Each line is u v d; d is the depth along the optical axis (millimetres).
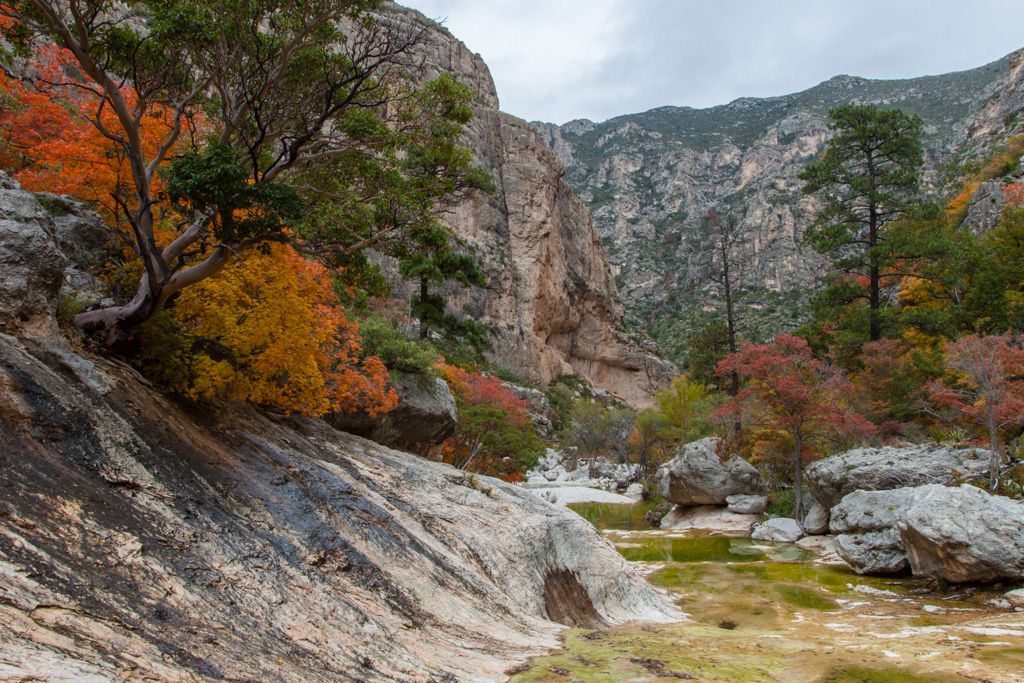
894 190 37906
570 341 95688
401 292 58750
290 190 7711
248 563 6203
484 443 28797
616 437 58031
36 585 4234
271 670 4723
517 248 82375
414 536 9031
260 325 8867
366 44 9227
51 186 10828
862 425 23688
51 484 5371
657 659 7387
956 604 12555
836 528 17938
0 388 5820
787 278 126375
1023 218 34438
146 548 5453
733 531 24797
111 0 9148
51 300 7508
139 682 3758
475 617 7977
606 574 12742
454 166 10344
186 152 7809
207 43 8359
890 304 46156
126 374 7953
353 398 12344
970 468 17750
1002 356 18281
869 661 7789
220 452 8102
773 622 11727
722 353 48781
